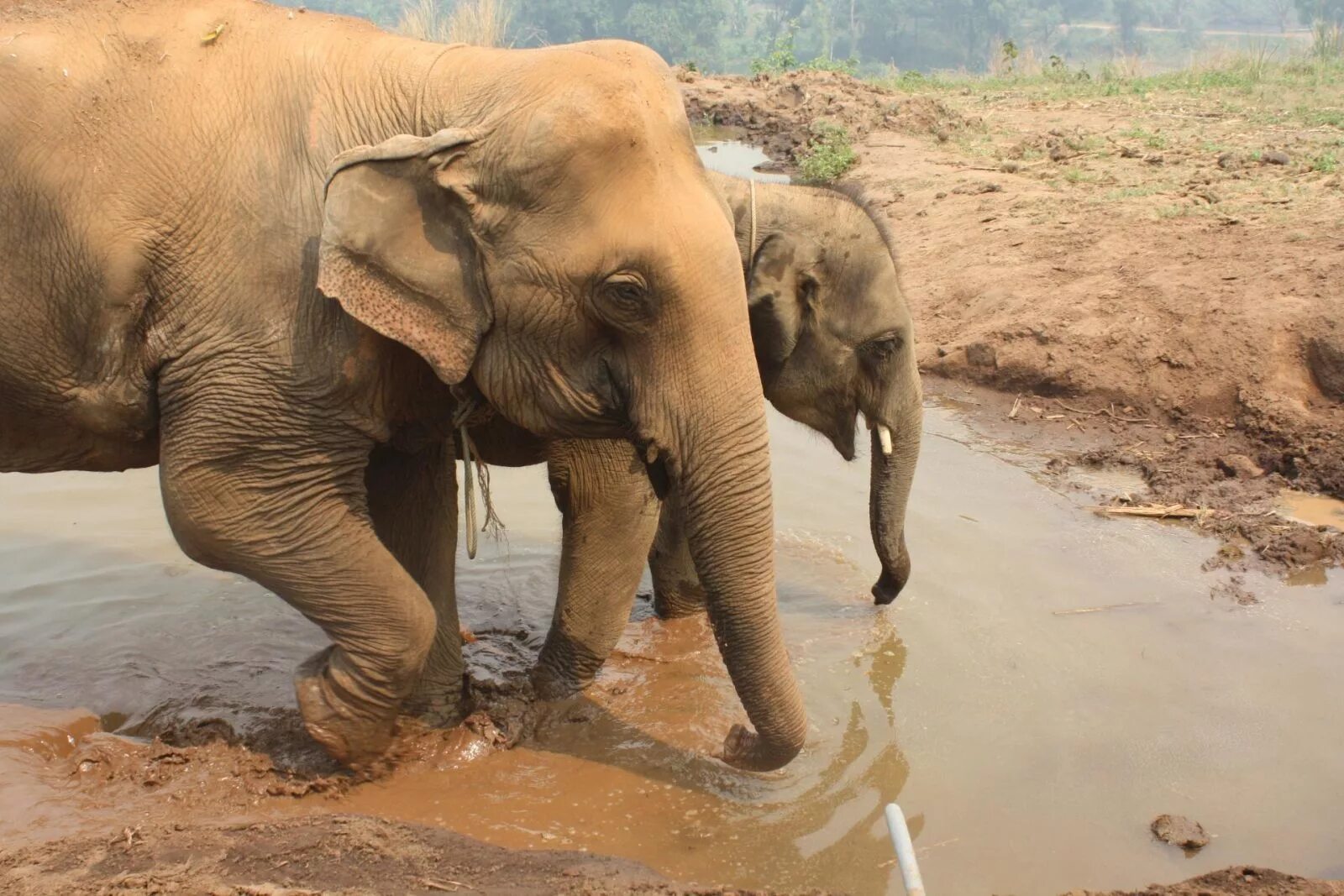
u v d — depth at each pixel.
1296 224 9.74
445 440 4.98
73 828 4.36
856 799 4.69
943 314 10.05
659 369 3.84
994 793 4.70
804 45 95.81
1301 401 7.95
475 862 4.10
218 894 3.76
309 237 4.09
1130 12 105.00
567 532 5.38
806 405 6.07
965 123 17.53
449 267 3.91
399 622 4.51
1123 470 7.73
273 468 4.26
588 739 5.14
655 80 3.91
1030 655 5.65
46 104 4.20
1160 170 12.66
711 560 3.93
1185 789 4.68
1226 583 6.27
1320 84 18.00
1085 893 3.87
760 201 5.74
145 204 4.14
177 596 6.27
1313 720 5.10
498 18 11.09
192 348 4.19
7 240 4.26
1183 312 8.70
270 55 4.25
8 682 5.42
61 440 4.67
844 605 6.18
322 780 4.70
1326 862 4.26
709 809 4.65
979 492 7.42
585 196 3.75
